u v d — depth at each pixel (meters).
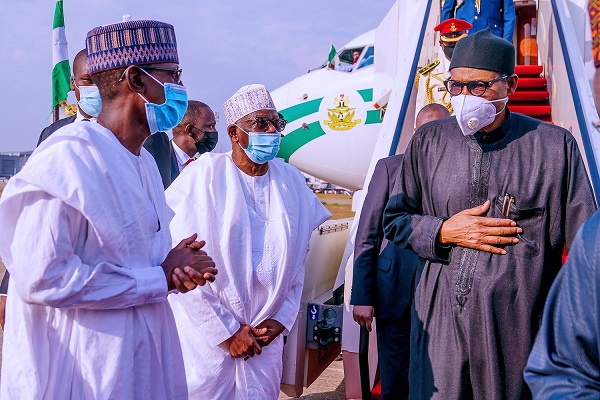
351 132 11.40
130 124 2.35
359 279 3.64
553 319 1.53
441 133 2.88
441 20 5.93
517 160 2.70
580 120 4.46
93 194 2.09
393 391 3.72
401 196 2.99
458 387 2.71
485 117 2.64
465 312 2.69
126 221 2.19
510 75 2.66
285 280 3.42
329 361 4.80
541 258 2.65
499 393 2.63
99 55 2.33
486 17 5.69
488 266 2.67
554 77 5.57
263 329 3.34
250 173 3.52
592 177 4.08
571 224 2.65
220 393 3.30
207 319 3.23
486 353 2.66
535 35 6.92
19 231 2.05
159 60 2.35
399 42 7.20
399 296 3.64
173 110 2.39
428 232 2.74
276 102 11.86
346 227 5.50
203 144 4.90
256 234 3.44
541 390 1.48
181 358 2.51
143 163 2.43
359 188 11.93
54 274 2.03
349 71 11.74
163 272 2.26
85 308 2.15
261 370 3.38
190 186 3.36
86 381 2.13
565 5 5.52
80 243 2.15
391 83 7.30
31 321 2.13
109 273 2.13
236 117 3.41
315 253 4.54
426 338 2.81
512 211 2.67
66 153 2.09
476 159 2.76
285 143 11.71
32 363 2.10
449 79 2.73
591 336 1.42
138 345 2.25
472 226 2.64
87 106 3.03
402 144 5.40
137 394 2.24
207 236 3.29
